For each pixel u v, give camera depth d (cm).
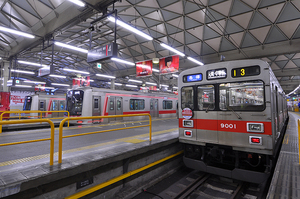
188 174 598
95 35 1798
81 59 2544
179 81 581
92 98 1352
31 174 298
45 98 1998
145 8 1368
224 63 493
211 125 507
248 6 1255
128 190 458
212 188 501
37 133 884
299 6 1202
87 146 550
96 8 1009
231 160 532
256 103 442
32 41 1550
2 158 431
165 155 621
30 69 2944
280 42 1573
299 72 2297
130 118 1611
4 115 1689
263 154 457
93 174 393
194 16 1426
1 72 2331
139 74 1838
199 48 1864
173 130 914
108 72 2858
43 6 1216
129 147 506
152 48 2042
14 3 1212
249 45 1683
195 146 559
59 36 1742
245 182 518
